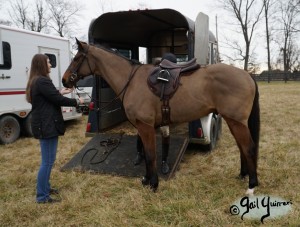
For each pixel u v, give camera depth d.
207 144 4.86
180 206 3.14
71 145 6.09
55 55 7.56
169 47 7.14
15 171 4.57
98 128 5.11
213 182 3.82
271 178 3.81
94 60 3.84
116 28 5.32
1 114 6.21
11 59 6.36
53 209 3.23
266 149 5.16
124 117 6.08
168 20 5.61
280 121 7.93
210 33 6.36
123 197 3.48
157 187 3.60
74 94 8.52
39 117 3.18
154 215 3.05
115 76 3.74
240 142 3.33
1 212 3.20
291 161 4.44
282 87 21.95
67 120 8.36
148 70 3.61
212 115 5.08
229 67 3.32
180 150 4.39
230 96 3.24
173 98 3.38
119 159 4.38
